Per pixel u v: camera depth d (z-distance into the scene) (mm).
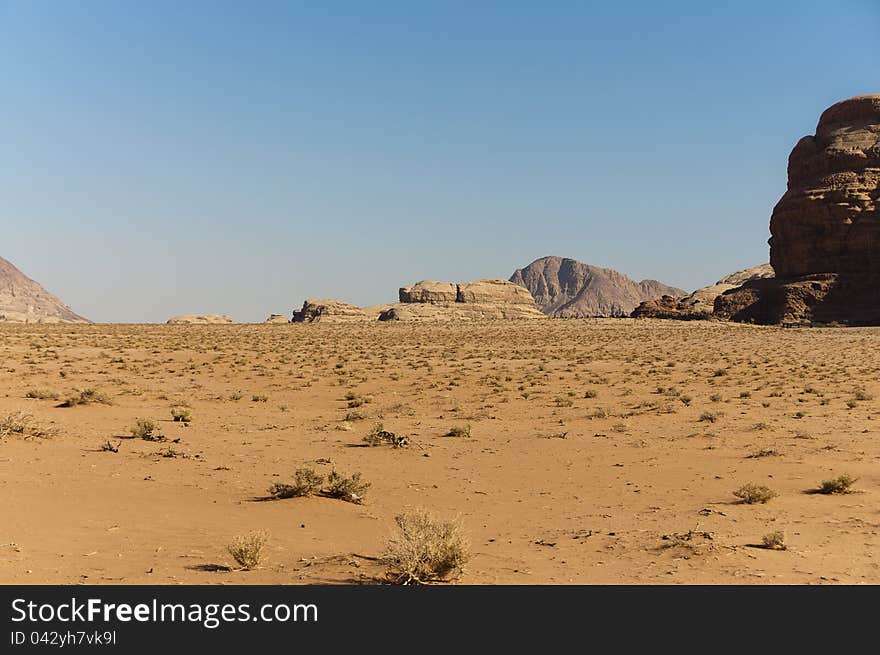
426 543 10055
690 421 29688
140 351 69188
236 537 11984
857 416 30578
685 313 158875
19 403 33062
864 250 153375
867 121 173750
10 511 12969
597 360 64812
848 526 13320
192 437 24719
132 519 13031
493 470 19578
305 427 28203
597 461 20984
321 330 110250
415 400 38844
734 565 10727
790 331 103000
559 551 11586
